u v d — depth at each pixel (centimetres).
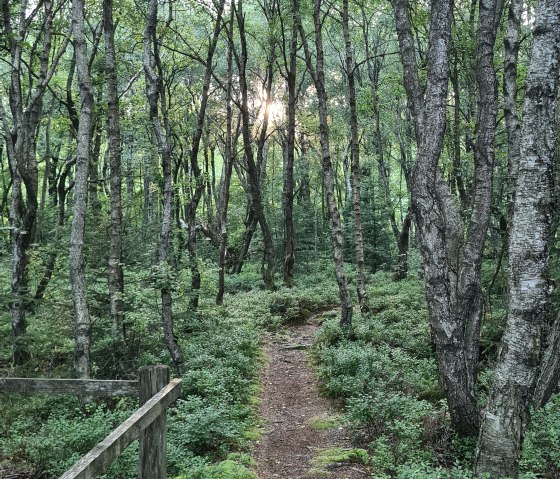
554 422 604
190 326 1436
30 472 639
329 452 768
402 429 730
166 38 1922
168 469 670
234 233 3603
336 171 3819
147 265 1353
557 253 978
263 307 1980
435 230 719
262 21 2720
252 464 728
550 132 528
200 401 849
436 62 715
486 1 859
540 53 527
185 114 2920
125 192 2292
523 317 544
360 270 1673
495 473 557
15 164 1164
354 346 1253
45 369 1116
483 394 805
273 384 1188
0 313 1165
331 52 3191
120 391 497
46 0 1263
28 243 1155
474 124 1638
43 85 1214
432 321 723
